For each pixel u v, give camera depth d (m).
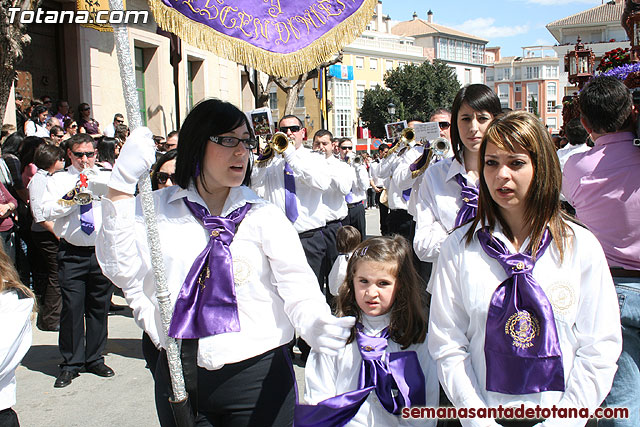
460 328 2.07
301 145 5.55
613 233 2.76
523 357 1.90
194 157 2.09
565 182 3.02
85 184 4.68
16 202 6.24
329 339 2.02
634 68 3.47
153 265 1.98
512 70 84.56
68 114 10.84
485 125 3.08
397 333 2.57
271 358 2.11
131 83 1.98
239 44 2.84
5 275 2.35
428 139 4.05
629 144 2.76
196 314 2.03
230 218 2.10
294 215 5.47
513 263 1.94
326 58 3.06
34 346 5.75
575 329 1.96
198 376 2.07
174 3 2.69
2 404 2.29
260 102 11.90
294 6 2.99
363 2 3.16
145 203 1.97
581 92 2.94
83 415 4.09
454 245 2.09
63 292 4.73
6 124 8.18
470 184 3.16
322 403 2.47
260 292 2.09
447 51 74.69
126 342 5.82
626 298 2.65
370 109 46.72
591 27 42.09
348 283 2.69
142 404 4.28
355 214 9.05
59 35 11.73
